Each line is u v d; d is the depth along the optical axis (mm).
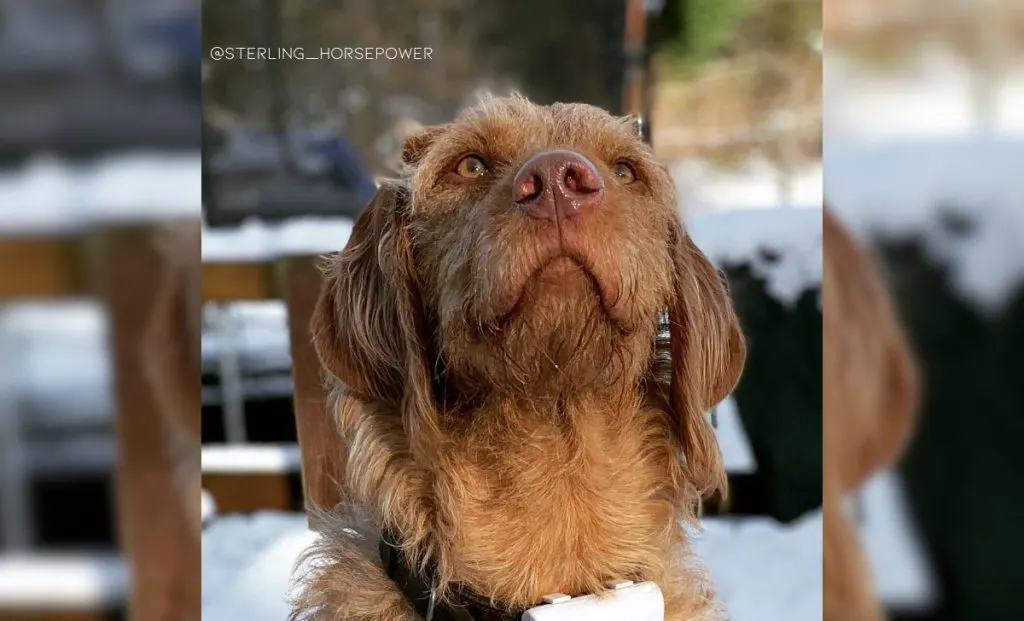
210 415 3084
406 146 2119
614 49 3820
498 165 1854
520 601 1790
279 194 3270
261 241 2924
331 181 3352
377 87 3809
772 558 2844
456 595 1801
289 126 3439
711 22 3529
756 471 3064
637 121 2184
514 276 1595
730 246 3174
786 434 3021
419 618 1834
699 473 1997
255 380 3205
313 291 2758
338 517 2164
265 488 2977
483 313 1650
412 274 1925
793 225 3133
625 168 1973
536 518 1801
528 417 1809
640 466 1930
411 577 1843
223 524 2947
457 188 1869
